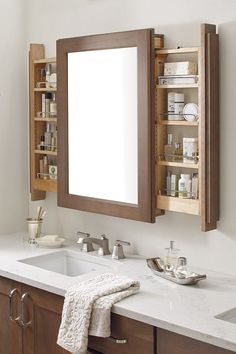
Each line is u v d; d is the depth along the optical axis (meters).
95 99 3.26
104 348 2.60
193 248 3.05
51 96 3.63
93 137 3.29
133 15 3.21
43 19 3.71
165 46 3.07
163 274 2.87
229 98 2.82
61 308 2.79
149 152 3.00
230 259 2.90
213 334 2.19
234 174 2.83
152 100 2.98
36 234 3.58
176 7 3.00
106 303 2.52
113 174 3.21
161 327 2.34
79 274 3.35
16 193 3.89
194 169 2.98
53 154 3.58
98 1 3.37
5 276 3.04
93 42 3.20
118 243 3.23
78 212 3.62
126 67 3.08
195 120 2.89
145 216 3.05
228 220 2.88
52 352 2.87
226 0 2.79
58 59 3.41
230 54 2.80
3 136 3.79
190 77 2.87
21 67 3.84
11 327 3.09
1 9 3.71
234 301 2.55
